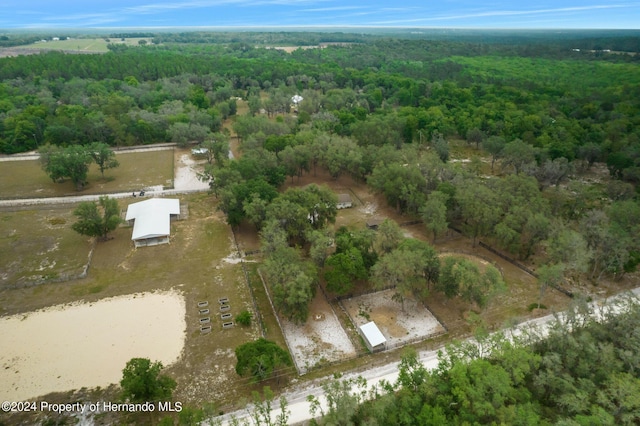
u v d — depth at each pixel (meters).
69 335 48.72
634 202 70.81
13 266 62.34
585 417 32.31
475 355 41.00
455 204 72.50
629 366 38.09
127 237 71.19
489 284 49.91
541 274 52.91
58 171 85.44
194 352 46.59
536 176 85.38
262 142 105.62
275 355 42.19
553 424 33.66
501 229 61.31
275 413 39.09
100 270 61.84
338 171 93.50
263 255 63.88
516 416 33.00
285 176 90.25
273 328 50.72
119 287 57.91
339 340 49.28
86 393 41.34
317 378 43.69
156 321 51.25
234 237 71.75
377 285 53.16
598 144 104.19
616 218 64.00
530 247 62.34
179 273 61.34
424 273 55.69
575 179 96.12
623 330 41.72
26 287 57.56
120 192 89.19
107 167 95.38
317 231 60.53
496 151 102.00
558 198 76.00
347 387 36.81
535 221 61.09
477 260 64.81
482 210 64.38
